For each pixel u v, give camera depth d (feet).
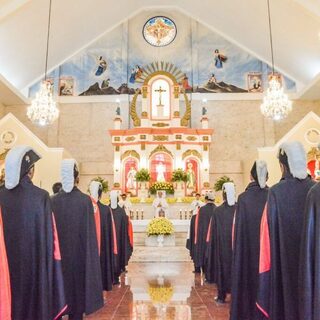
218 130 53.83
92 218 11.35
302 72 49.67
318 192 6.79
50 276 8.59
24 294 8.45
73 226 11.12
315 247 6.59
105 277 16.81
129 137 50.65
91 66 55.21
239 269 11.02
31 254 8.60
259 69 54.85
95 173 52.80
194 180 49.42
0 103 51.29
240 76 54.85
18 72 47.78
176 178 47.16
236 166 52.90
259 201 11.23
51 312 8.62
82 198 11.39
